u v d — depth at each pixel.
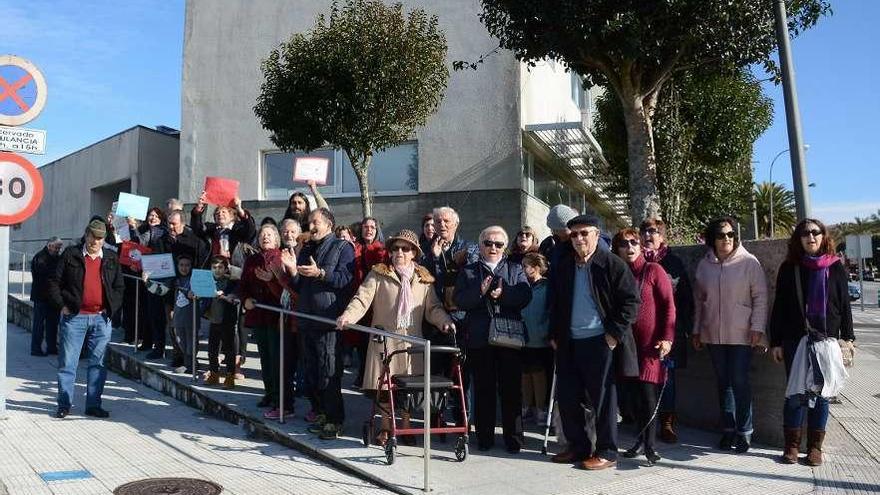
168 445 6.33
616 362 5.70
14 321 14.79
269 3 15.80
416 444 6.34
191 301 8.79
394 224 14.55
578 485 5.23
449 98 14.34
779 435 6.42
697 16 9.03
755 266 6.16
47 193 27.95
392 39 10.88
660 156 14.21
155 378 8.96
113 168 21.92
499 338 5.83
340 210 15.01
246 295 7.30
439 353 6.34
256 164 15.72
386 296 6.04
